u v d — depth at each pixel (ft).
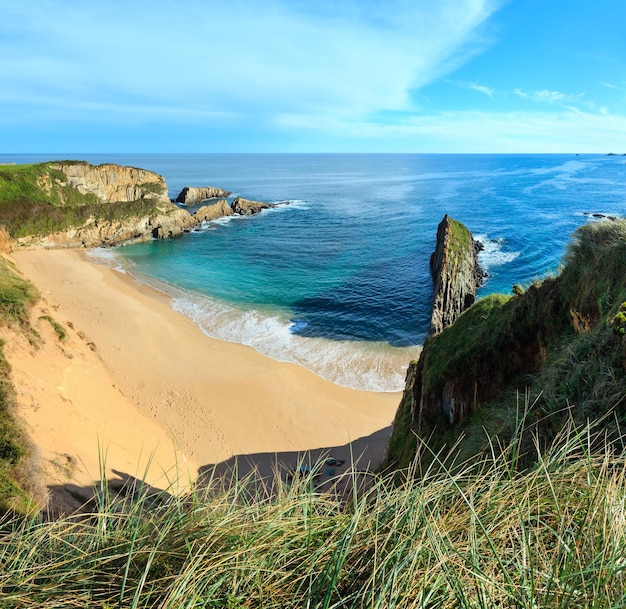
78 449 48.75
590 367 19.04
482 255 168.66
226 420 74.28
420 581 7.29
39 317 75.25
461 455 23.61
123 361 90.02
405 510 8.92
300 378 88.07
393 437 47.32
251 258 186.39
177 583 7.61
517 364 32.32
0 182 196.24
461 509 9.73
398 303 129.29
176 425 72.28
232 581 7.89
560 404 18.81
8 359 57.31
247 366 92.27
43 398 54.65
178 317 119.34
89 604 7.90
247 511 9.77
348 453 64.69
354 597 7.36
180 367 90.53
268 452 65.87
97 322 108.27
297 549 8.63
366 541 8.29
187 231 241.35
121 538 9.61
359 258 181.47
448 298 118.83
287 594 7.89
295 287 145.89
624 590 6.74
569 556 7.59
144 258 187.32
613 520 7.86
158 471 55.77
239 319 119.34
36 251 183.52
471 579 7.41
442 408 37.47
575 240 31.22
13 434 42.80
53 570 8.73
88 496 41.55
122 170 247.70
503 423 22.59
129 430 63.77
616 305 22.56
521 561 7.95
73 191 225.56
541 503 9.31
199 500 10.64
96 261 179.83
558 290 31.14
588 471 9.60
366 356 99.04
